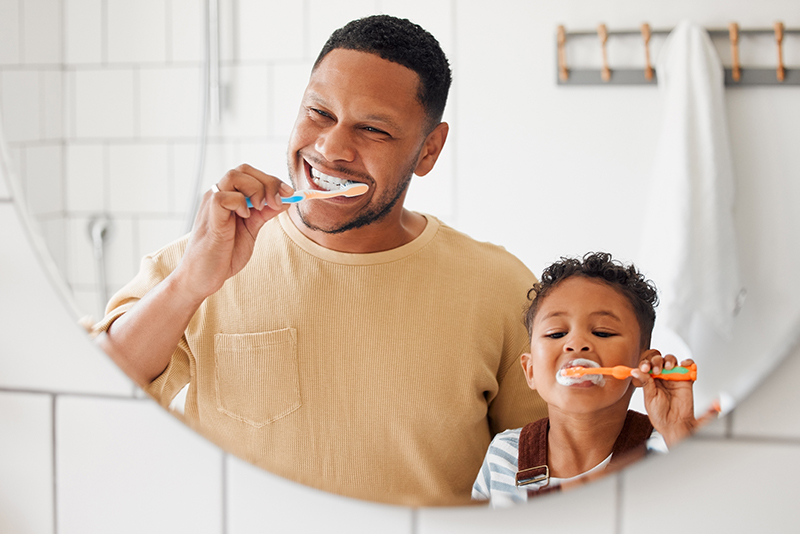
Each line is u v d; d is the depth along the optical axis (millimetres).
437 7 654
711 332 619
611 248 637
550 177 646
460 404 678
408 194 672
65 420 792
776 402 661
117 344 739
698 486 675
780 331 606
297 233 694
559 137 644
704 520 677
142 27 711
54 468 798
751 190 607
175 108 708
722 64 612
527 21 644
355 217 682
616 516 686
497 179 656
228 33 692
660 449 639
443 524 711
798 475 663
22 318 793
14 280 791
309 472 706
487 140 655
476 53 652
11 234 787
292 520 744
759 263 608
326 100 676
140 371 734
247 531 756
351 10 666
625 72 631
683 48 619
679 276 623
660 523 682
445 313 674
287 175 691
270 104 688
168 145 713
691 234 620
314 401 700
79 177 735
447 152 663
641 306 633
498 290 663
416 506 693
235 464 754
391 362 686
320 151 681
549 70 643
